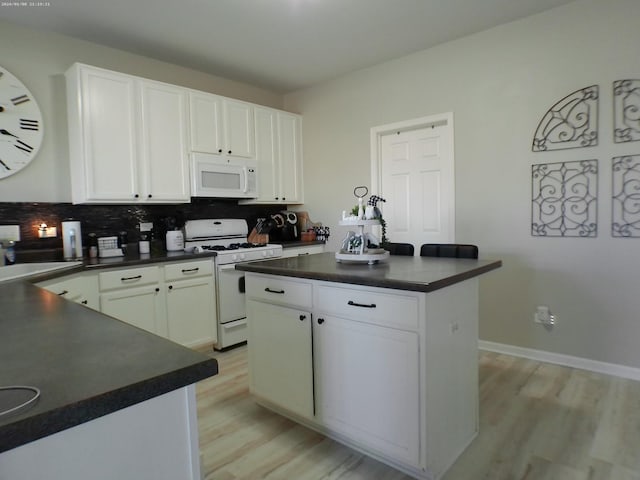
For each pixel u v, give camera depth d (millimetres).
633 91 2541
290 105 4613
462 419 1877
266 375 2242
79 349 896
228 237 3953
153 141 3193
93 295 2635
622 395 2367
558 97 2820
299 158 4480
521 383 2578
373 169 3871
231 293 3414
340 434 1961
